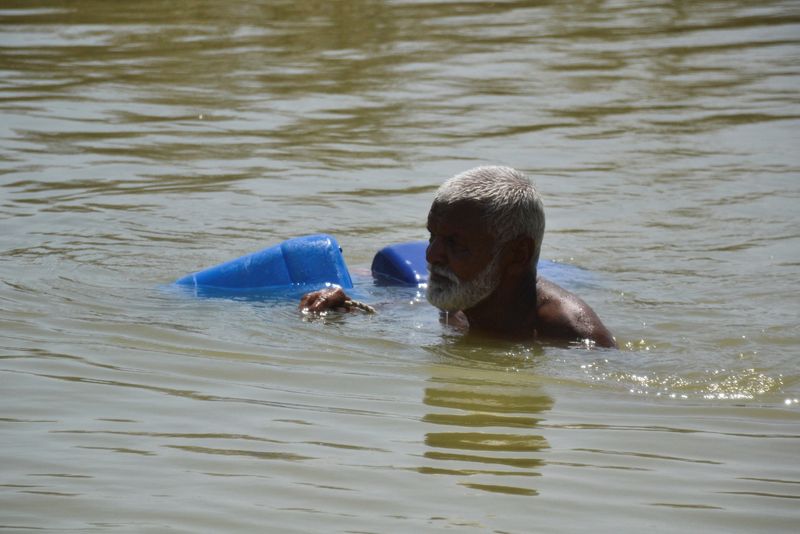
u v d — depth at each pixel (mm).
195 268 26781
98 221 30656
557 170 37188
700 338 22031
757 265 27531
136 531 13344
